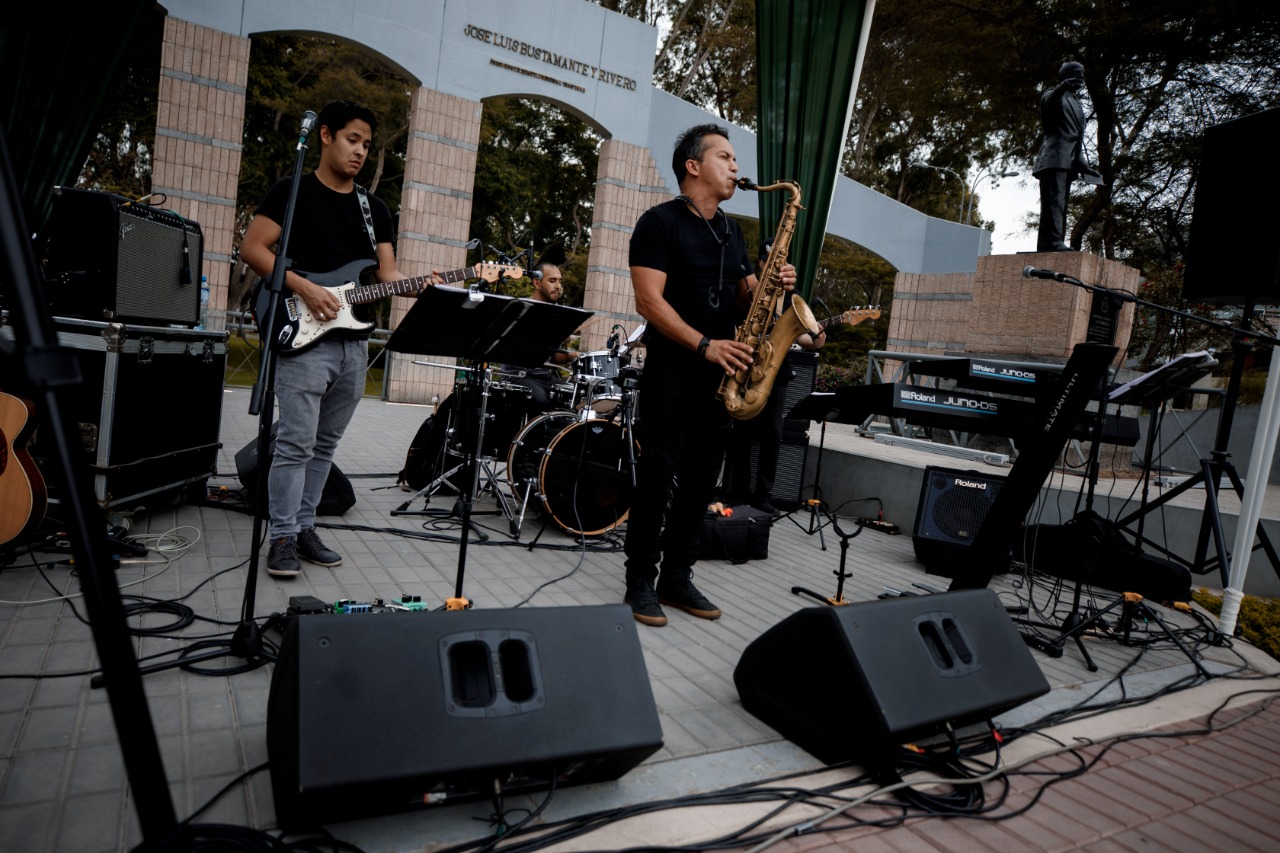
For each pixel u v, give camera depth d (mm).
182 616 2611
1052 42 15094
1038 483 2723
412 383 11625
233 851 1451
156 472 3633
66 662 2234
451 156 11617
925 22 16188
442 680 1557
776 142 4930
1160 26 13992
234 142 10117
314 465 3383
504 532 4473
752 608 3514
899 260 15117
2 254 900
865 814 1903
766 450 5586
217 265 10203
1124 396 3891
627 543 3184
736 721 2316
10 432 2918
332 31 10547
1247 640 3850
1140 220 17359
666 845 1675
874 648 2051
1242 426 9227
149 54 16766
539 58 12031
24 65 3797
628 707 1728
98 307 3217
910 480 5758
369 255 3285
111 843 1492
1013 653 2346
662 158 13367
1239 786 2289
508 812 1716
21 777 1676
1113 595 4410
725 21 22797
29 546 3156
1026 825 1951
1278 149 3537
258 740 1925
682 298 3023
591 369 5500
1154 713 2797
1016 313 8234
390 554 3686
